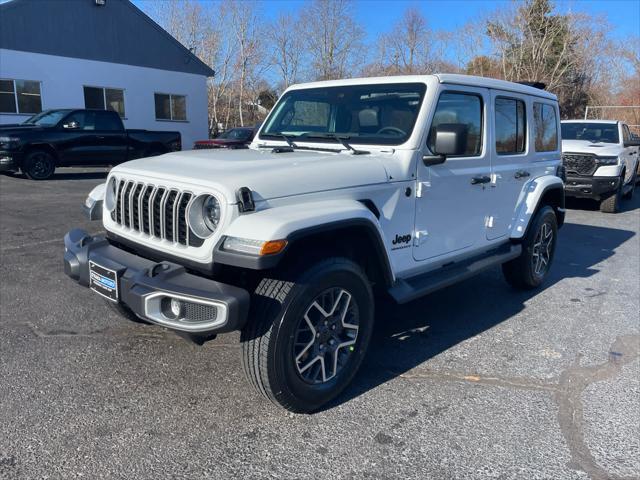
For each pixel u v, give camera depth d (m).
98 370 3.60
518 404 3.33
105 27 21.98
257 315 2.87
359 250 3.41
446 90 3.90
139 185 3.28
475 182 4.29
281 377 2.91
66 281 5.38
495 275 6.22
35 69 20.08
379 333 4.42
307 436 2.94
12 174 14.62
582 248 7.80
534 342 4.29
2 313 4.52
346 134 4.00
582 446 2.91
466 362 3.90
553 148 5.82
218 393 3.35
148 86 23.94
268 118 4.62
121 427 2.96
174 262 3.05
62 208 9.41
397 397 3.38
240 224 2.73
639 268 6.68
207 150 4.05
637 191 15.45
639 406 3.33
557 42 36.62
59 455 2.71
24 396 3.24
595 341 4.34
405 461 2.75
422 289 3.71
